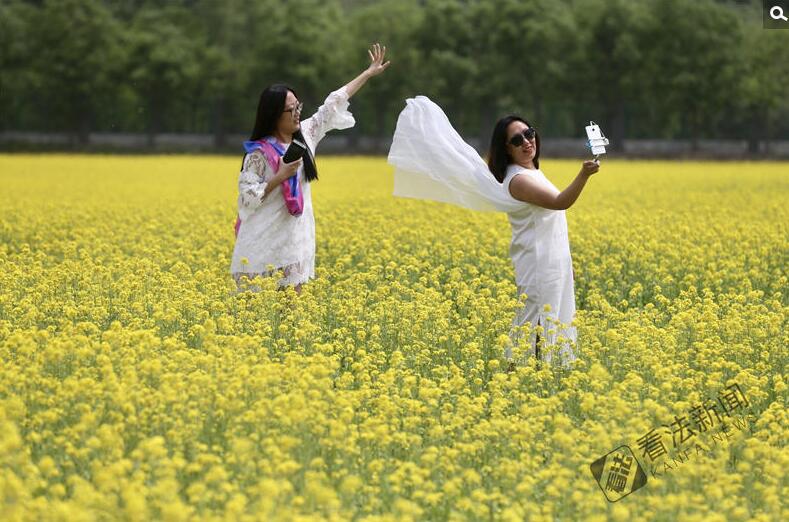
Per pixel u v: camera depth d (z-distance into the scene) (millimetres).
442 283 26031
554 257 17688
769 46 120375
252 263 20219
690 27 119875
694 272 25500
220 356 16016
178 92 136000
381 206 42344
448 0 131000
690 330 18609
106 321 19375
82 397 13695
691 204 44469
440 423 14391
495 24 128125
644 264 25719
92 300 20000
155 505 10766
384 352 17906
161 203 45219
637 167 84000
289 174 19516
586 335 17875
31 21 136875
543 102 137625
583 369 16875
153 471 11938
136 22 139625
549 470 12102
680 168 82250
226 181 66500
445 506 11836
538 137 17938
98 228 33906
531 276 17750
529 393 15164
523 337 16969
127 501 10445
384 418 13711
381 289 21312
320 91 134875
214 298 21125
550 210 17688
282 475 11719
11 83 135000
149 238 30906
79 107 138875
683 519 10773
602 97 128500
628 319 20234
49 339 16672
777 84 120562
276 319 18922
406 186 18734
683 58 119875
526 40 124125
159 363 14461
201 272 22500
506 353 17578
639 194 50594
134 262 24656
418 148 18453
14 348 16469
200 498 11016
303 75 131000
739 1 163000
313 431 12836
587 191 53062
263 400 13344
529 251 17766
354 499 11945
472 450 12570
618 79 125000
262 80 134250
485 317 19484
